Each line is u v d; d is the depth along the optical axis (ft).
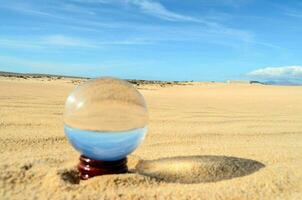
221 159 1.04
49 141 1.26
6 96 2.69
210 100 3.59
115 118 0.82
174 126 1.73
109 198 0.73
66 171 0.84
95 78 0.88
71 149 1.17
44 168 0.87
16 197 0.72
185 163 0.98
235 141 1.40
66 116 0.84
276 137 1.52
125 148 0.83
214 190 0.81
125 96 0.84
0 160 0.95
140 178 0.82
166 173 0.92
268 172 0.94
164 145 1.29
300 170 0.97
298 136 1.56
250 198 0.78
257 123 1.92
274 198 0.78
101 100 0.82
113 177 0.80
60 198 0.72
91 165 0.84
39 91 3.71
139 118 0.83
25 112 1.89
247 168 0.98
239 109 2.66
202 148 1.24
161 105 2.82
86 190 0.76
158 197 0.75
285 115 2.31
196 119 2.02
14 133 1.34
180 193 0.78
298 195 0.80
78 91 0.85
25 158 0.99
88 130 0.81
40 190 0.76
